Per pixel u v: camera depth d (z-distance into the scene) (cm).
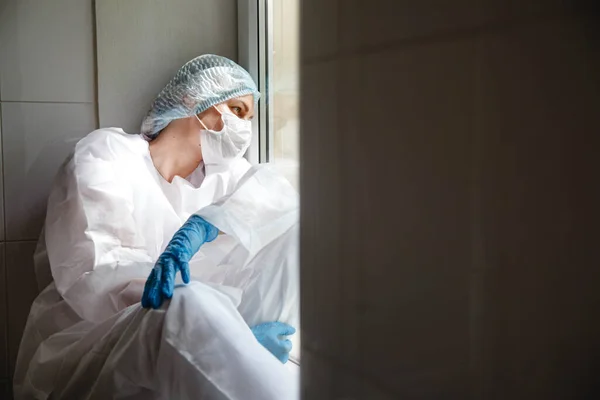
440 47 41
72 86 172
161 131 173
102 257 131
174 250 124
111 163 146
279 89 183
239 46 190
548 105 35
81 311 128
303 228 59
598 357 34
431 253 43
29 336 140
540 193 36
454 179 41
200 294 111
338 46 52
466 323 41
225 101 166
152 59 180
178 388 105
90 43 173
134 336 109
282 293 150
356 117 50
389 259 47
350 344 53
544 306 36
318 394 58
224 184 170
